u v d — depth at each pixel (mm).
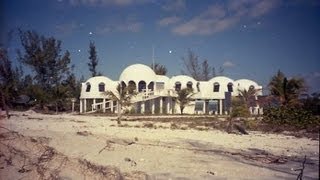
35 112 46156
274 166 11688
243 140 19500
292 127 27797
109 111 54156
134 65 59188
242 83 59000
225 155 13750
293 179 9883
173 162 11789
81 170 9547
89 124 28281
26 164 9648
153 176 9750
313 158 13477
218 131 24719
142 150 13867
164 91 55500
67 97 56531
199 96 59438
